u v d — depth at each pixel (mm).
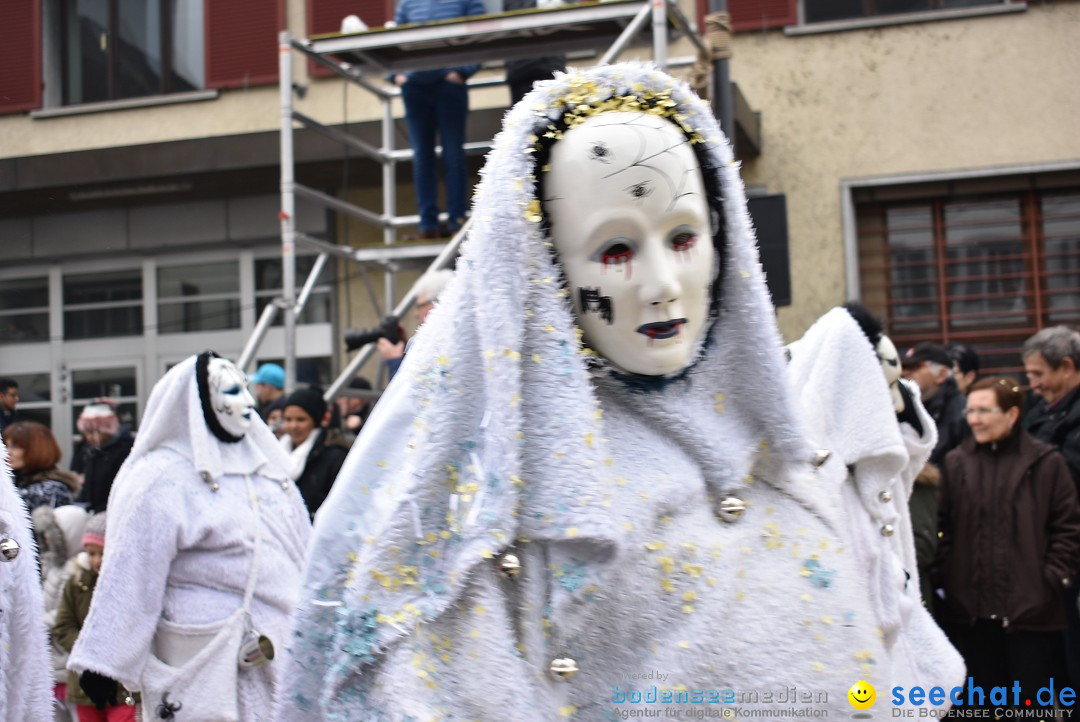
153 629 4105
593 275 2090
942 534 5355
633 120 2121
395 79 7379
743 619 2047
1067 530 5137
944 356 6223
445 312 2111
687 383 2195
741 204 2215
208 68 10867
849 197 10297
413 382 2174
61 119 11078
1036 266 10312
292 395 5637
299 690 2146
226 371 4398
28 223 9367
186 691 4094
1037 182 10133
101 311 11109
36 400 11164
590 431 1992
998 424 5238
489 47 6383
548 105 2109
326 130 7137
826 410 3492
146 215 10938
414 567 2010
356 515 2180
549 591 1994
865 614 2156
